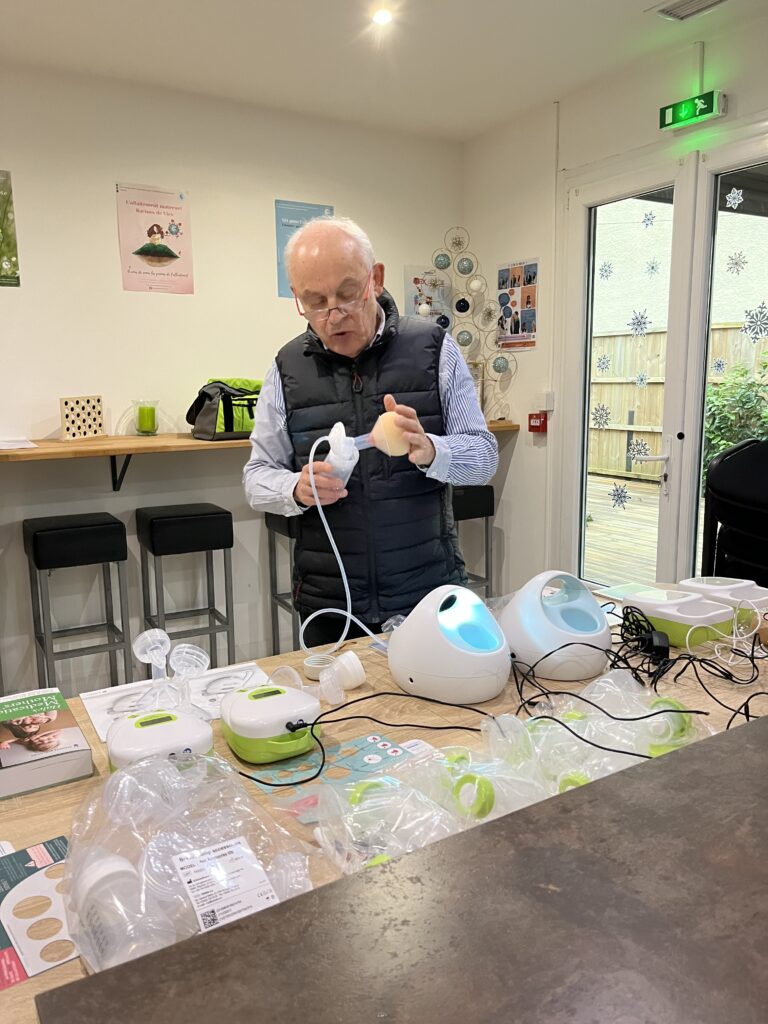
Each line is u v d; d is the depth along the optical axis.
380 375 1.74
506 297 3.88
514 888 0.38
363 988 0.32
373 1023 0.31
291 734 1.07
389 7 2.52
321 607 1.82
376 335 1.73
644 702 1.14
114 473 3.20
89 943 0.66
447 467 1.59
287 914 0.37
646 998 0.31
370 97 3.34
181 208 3.29
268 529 3.63
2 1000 0.65
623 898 0.37
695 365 3.01
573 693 1.29
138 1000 0.32
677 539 3.16
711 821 0.44
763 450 2.08
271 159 3.49
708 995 0.31
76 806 0.97
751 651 1.45
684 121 2.82
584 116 3.31
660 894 0.37
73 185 3.06
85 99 3.04
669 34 2.78
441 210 4.02
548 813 0.45
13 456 2.64
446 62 2.98
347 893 0.39
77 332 3.13
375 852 0.81
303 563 1.84
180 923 0.67
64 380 3.13
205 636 3.58
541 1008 0.31
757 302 2.80
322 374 1.75
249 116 3.40
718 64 2.76
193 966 0.34
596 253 3.41
